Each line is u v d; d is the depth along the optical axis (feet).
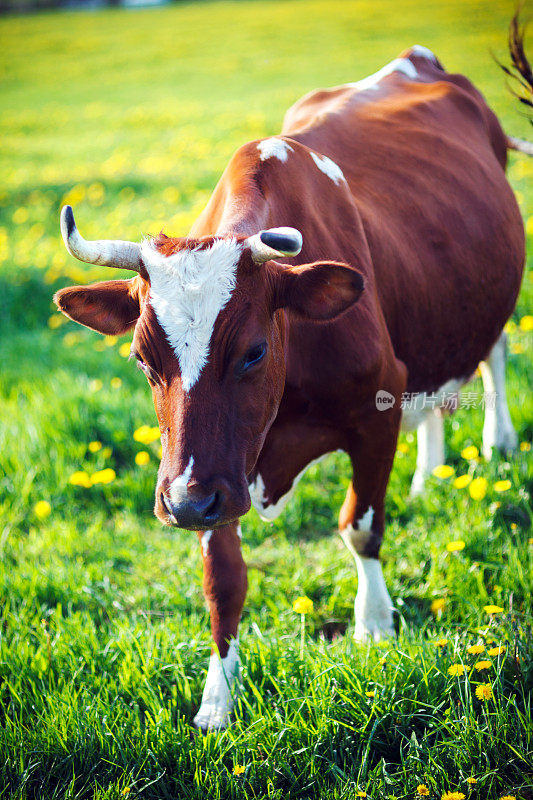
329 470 14.57
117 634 10.44
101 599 11.60
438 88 14.56
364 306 9.71
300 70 78.84
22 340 21.12
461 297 12.18
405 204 11.62
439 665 9.00
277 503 10.30
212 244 7.52
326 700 8.70
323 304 7.93
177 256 7.48
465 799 7.61
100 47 116.37
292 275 7.85
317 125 11.69
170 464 7.29
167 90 78.48
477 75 58.75
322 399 9.60
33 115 71.05
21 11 175.94
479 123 14.75
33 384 18.08
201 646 10.21
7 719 8.96
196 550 12.81
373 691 8.73
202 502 7.11
